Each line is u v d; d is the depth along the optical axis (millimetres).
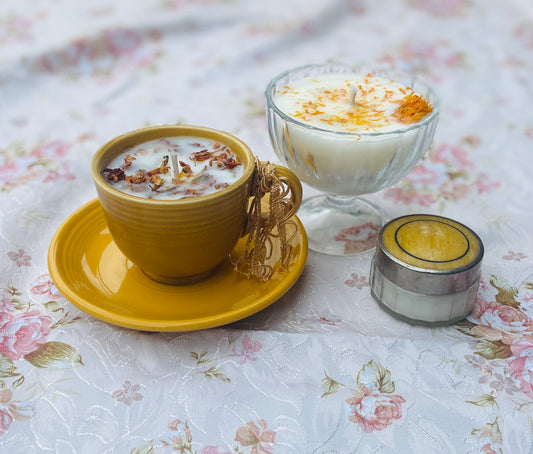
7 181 592
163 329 431
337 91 540
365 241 538
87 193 587
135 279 479
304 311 479
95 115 708
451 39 895
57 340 454
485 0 1016
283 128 496
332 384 433
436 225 470
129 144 480
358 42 889
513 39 893
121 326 446
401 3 1005
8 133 671
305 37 897
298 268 473
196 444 405
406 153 491
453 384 434
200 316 450
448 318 462
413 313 462
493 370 441
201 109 722
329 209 567
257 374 438
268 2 981
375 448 404
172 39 888
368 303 485
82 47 826
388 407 421
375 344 453
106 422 414
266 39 874
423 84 535
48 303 480
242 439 407
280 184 458
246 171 449
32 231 538
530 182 604
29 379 433
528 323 470
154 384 433
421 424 414
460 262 446
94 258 493
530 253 526
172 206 423
